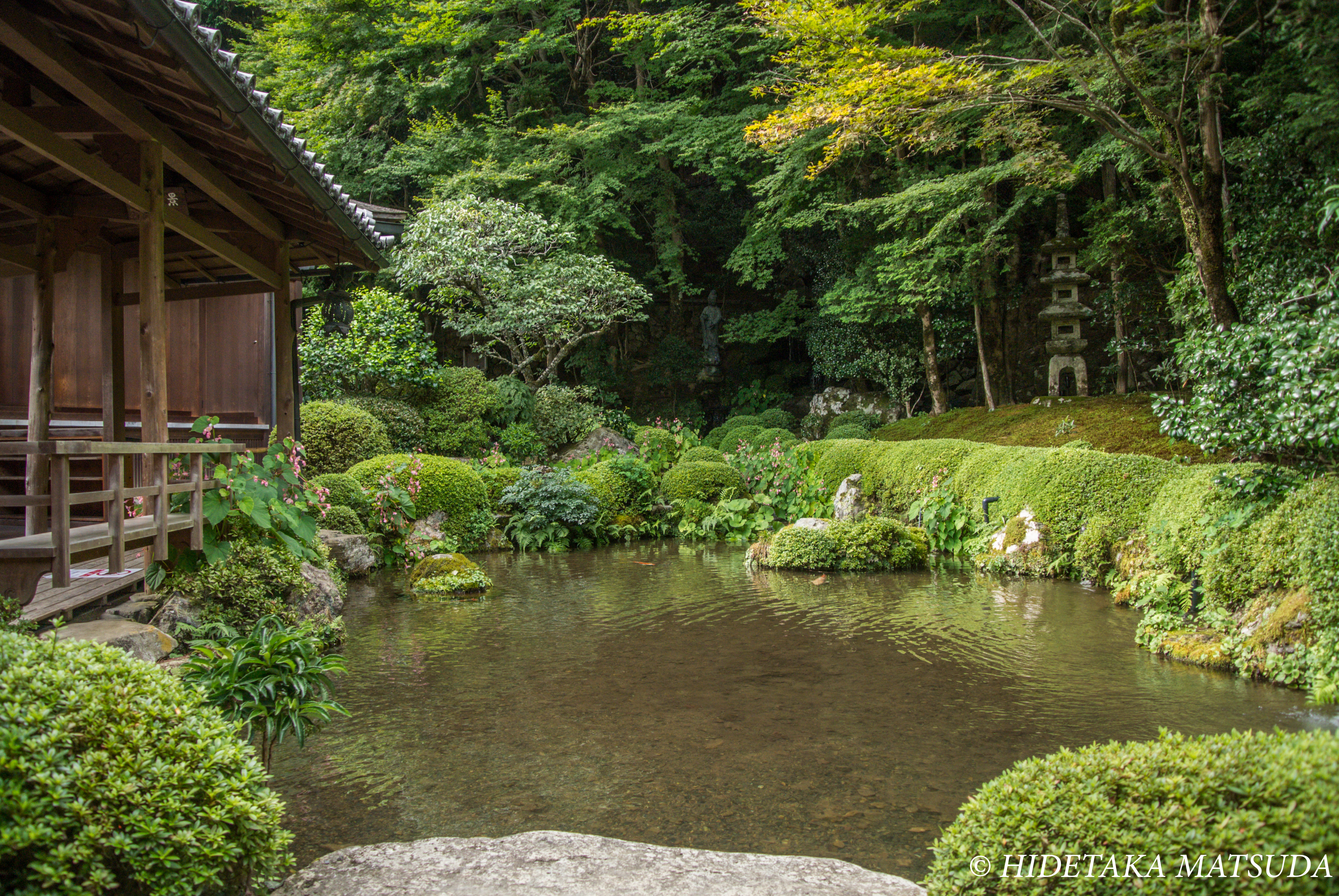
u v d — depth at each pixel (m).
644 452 14.25
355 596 7.58
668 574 8.73
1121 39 6.84
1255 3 6.85
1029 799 2.09
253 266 6.19
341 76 17.98
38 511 5.21
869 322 16.28
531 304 14.71
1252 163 7.37
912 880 2.61
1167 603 5.69
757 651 5.52
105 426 6.19
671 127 18.33
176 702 2.22
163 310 4.51
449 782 3.43
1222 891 1.77
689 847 2.87
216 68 3.69
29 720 1.91
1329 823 1.74
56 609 4.04
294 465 6.05
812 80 8.76
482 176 15.94
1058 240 13.21
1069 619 6.30
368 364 12.98
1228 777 1.93
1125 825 1.94
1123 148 9.45
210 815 2.03
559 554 10.38
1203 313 7.84
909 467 10.61
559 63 20.02
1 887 1.74
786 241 19.17
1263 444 5.42
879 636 5.89
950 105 7.27
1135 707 4.24
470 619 6.53
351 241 6.30
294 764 3.63
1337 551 4.43
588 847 2.65
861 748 3.78
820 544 8.83
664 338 20.52
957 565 8.94
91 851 1.81
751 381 20.61
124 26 3.43
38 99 4.74
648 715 4.27
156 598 4.78
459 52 18.25
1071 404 12.49
